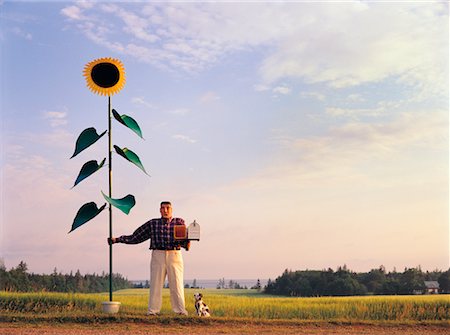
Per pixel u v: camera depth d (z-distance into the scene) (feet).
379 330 35.81
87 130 39.24
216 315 41.68
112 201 38.50
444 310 44.19
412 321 38.86
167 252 37.68
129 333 31.83
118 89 39.34
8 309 42.24
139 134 39.81
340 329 35.76
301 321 37.42
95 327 33.73
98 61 39.24
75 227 38.40
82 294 47.37
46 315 36.78
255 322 36.52
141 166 39.19
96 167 39.11
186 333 32.30
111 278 38.88
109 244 38.86
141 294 50.88
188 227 37.55
